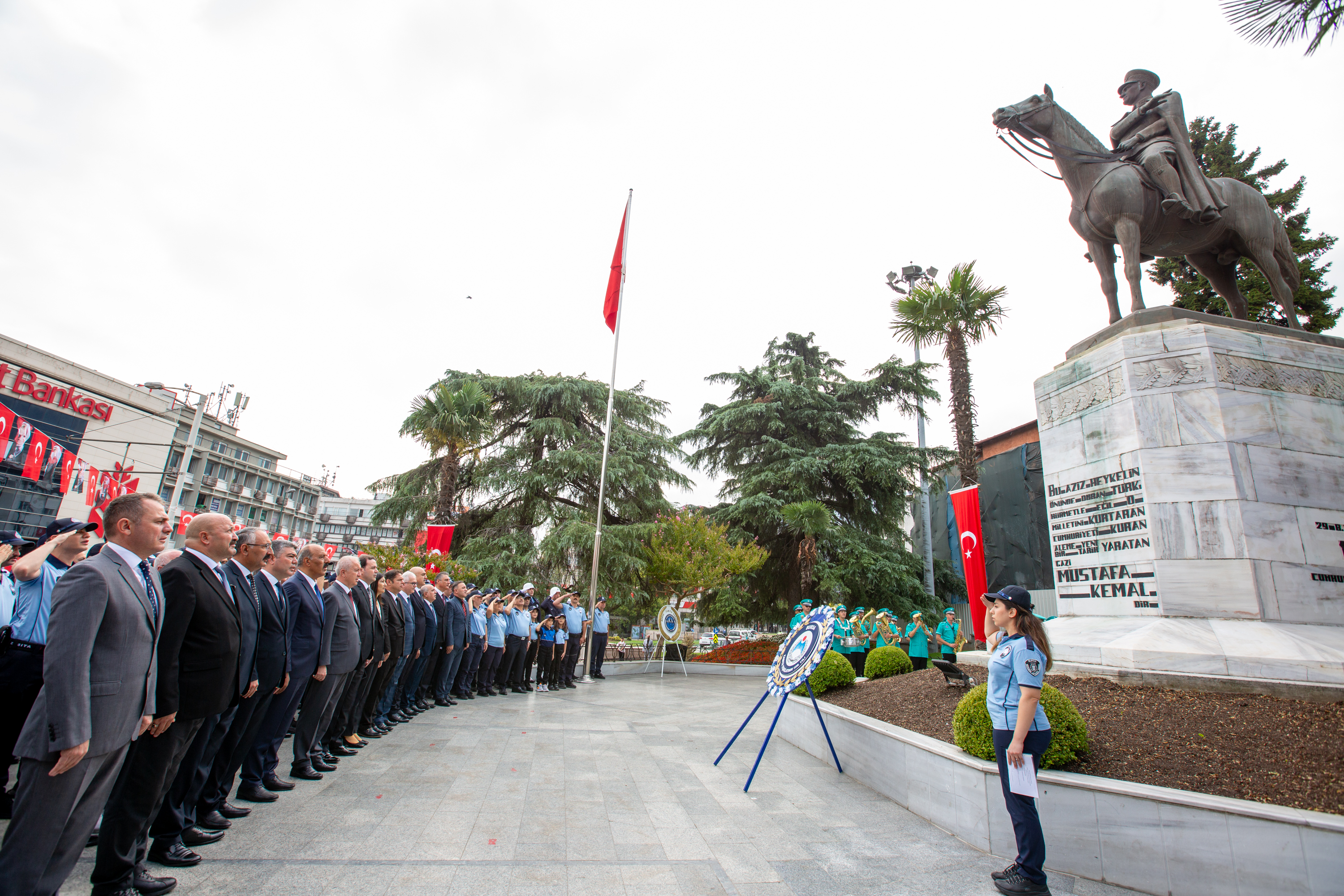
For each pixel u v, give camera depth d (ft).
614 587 68.90
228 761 13.96
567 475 76.07
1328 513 20.29
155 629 10.41
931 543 78.59
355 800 16.07
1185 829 12.37
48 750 8.47
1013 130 26.63
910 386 81.56
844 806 17.67
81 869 11.50
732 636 139.23
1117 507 21.84
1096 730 15.85
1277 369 21.33
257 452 148.46
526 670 42.98
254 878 11.31
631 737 26.45
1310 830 11.44
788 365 90.74
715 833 15.01
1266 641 17.42
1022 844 11.95
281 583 17.30
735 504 78.79
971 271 50.90
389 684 25.44
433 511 79.00
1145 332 22.04
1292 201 52.95
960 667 24.14
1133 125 26.02
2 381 78.84
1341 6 16.20
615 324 56.90
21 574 14.64
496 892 11.26
